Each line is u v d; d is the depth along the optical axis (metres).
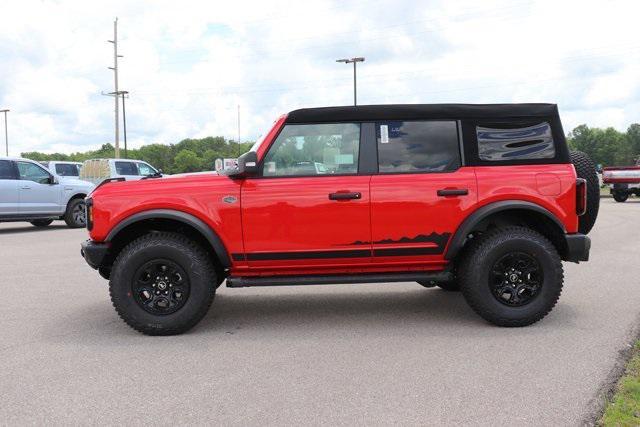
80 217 15.94
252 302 6.45
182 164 89.12
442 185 5.14
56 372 4.18
